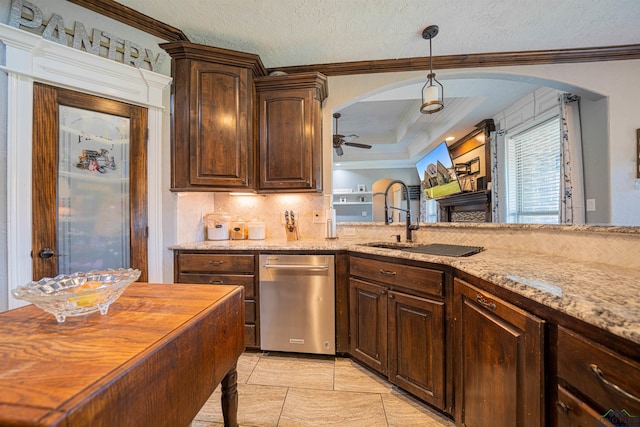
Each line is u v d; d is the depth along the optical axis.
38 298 0.74
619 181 2.47
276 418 1.48
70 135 1.76
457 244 1.97
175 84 2.15
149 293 1.10
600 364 0.66
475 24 2.06
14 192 1.56
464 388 1.29
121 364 0.58
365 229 2.60
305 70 2.61
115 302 0.99
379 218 7.51
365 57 2.49
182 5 1.86
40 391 0.49
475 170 4.63
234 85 2.24
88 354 0.62
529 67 2.50
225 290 1.14
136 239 2.02
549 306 0.78
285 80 2.34
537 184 3.44
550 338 0.82
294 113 2.35
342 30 2.12
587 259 1.30
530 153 3.54
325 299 2.07
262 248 2.11
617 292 0.80
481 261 1.31
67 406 0.45
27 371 0.55
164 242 2.16
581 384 0.71
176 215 2.20
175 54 2.14
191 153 2.16
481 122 4.29
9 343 0.68
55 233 1.70
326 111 2.65
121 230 1.96
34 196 1.63
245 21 2.02
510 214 3.86
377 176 7.68
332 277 2.06
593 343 0.68
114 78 1.91
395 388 1.73
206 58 2.18
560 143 2.84
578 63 2.46
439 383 1.43
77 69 1.77
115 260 1.93
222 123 2.21
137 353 0.63
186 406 0.77
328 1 1.82
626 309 0.66
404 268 1.61
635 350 0.59
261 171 2.37
